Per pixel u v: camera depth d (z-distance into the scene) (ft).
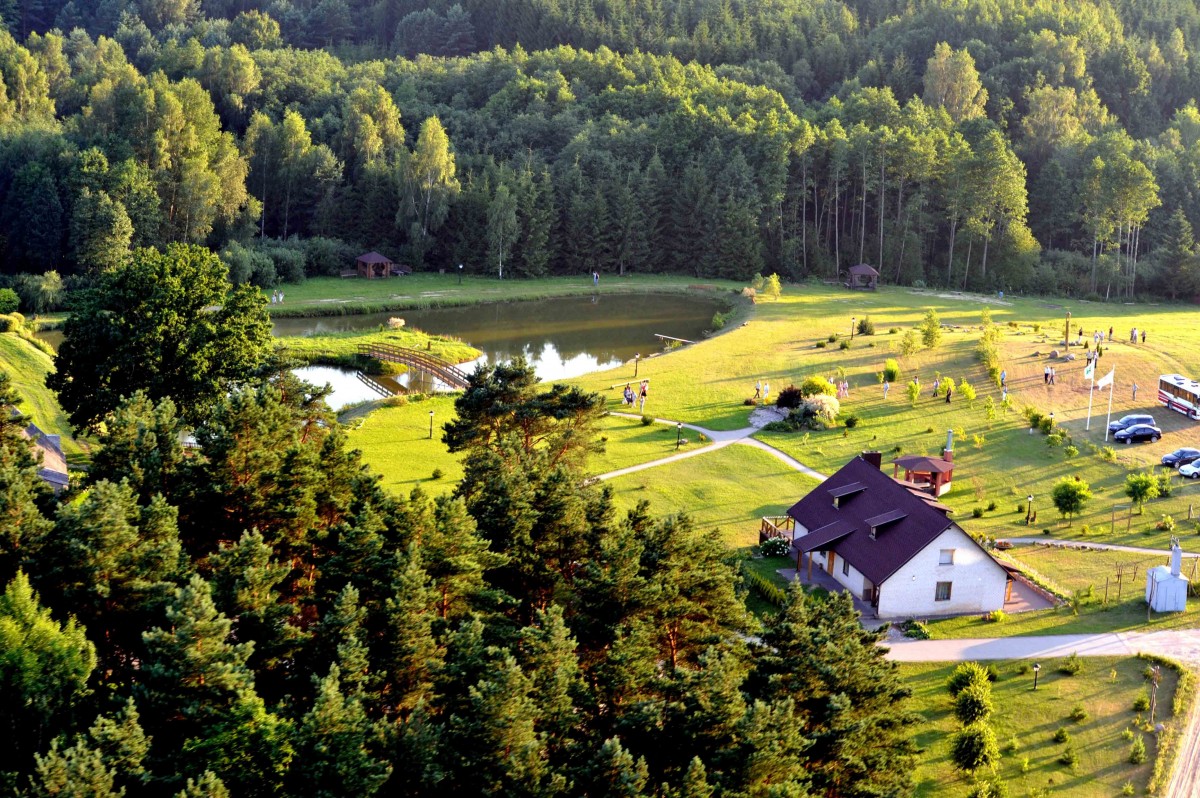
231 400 217.56
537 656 161.68
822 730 158.71
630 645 165.58
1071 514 300.81
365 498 199.11
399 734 150.20
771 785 144.87
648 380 418.51
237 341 302.66
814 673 162.71
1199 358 458.09
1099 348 455.63
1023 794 179.22
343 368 445.37
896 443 353.92
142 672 150.61
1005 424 374.02
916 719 171.32
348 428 293.02
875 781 161.38
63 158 567.18
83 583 165.07
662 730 155.02
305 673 162.40
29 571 168.45
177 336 299.17
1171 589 239.50
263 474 198.39
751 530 285.02
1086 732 195.62
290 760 144.15
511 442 247.70
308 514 198.80
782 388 410.72
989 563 241.14
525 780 144.25
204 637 149.38
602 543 194.18
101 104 625.82
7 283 515.09
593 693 165.37
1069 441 357.82
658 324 563.48
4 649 144.97
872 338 488.44
